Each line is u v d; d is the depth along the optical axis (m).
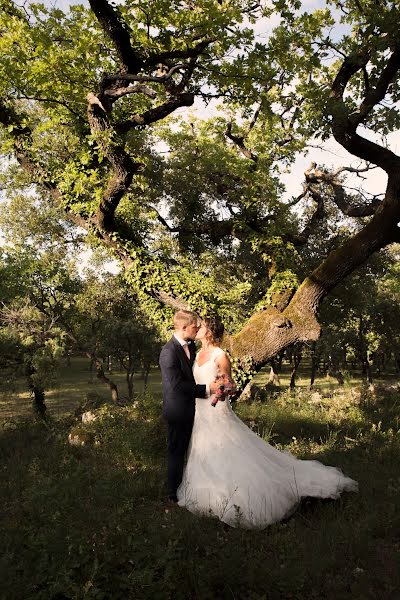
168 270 14.53
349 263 12.27
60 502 3.78
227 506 3.80
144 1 10.14
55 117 14.05
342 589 2.85
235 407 11.59
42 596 2.59
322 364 60.75
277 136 17.41
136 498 4.44
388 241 12.02
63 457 6.59
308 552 3.16
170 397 4.29
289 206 17.22
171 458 4.35
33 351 22.98
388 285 33.75
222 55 11.08
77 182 13.41
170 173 17.67
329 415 10.33
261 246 16.42
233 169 16.78
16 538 3.39
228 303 14.98
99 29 11.33
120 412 9.70
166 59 11.06
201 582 2.72
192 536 3.35
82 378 52.41
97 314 34.81
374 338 40.44
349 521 3.72
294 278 14.53
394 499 4.12
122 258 14.67
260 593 2.78
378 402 12.46
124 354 35.56
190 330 4.39
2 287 23.27
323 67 12.42
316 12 10.70
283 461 4.38
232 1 10.66
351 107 10.59
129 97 14.22
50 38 10.90
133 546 2.98
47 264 26.55
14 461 7.18
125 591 2.64
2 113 14.49
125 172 11.84
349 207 14.28
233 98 11.96
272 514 3.80
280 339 12.66
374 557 3.15
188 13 10.41
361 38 10.66
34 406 24.94
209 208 18.64
